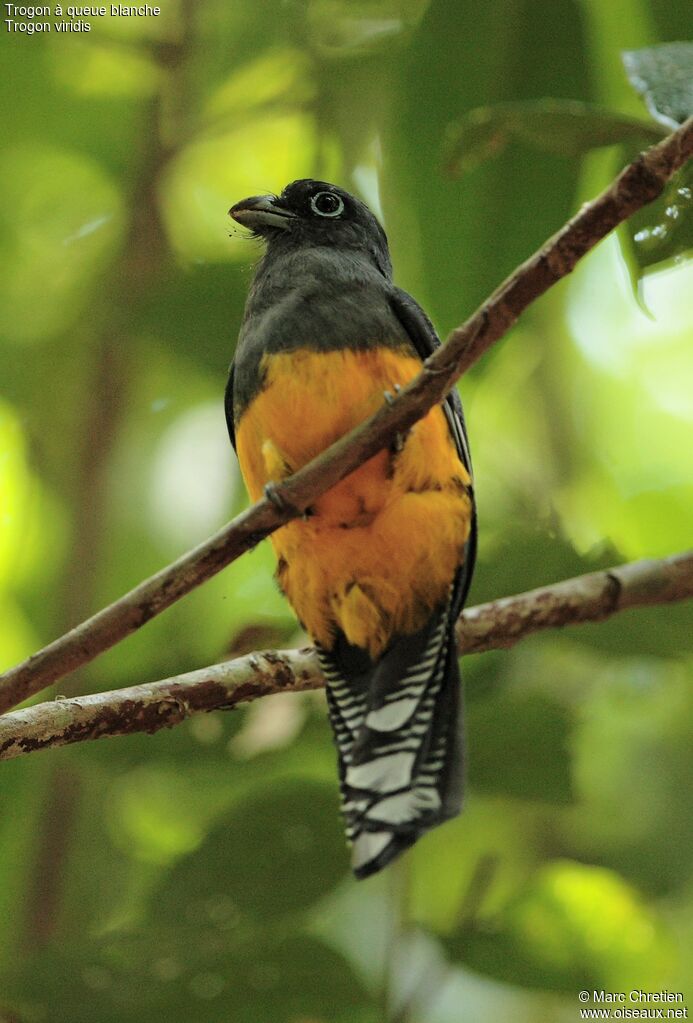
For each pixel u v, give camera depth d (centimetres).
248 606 1339
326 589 909
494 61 1027
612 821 1261
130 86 1434
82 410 1412
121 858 1202
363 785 841
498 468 1417
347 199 1089
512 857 1251
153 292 1187
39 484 1460
